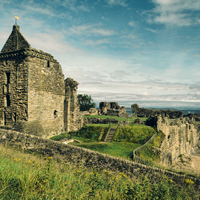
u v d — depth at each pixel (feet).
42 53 77.00
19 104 71.92
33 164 28.96
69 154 40.83
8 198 14.53
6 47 78.18
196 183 26.76
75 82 98.73
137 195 18.20
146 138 87.40
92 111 153.99
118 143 82.48
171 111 159.94
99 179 22.13
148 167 31.45
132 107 173.06
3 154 33.22
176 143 115.55
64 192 16.60
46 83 80.74
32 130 68.59
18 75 72.18
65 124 95.61
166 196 19.45
